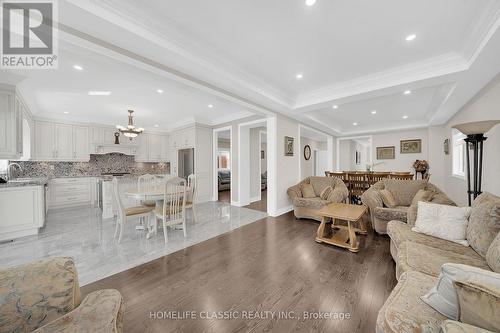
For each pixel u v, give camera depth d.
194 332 1.33
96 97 3.69
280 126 4.46
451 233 1.79
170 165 6.76
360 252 2.51
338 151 7.90
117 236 3.04
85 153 5.34
